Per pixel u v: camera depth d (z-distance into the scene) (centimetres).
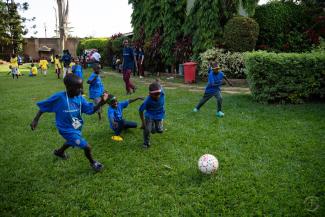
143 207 364
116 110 601
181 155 505
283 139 561
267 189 390
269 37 1441
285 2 1490
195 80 1391
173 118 729
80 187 412
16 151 545
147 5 1777
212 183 410
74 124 441
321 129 612
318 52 877
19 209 366
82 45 3503
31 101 997
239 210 351
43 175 448
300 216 336
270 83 842
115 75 1861
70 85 420
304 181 407
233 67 1274
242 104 855
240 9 1437
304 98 866
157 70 1817
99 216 349
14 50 4497
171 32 1642
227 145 542
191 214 347
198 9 1459
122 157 504
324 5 1415
